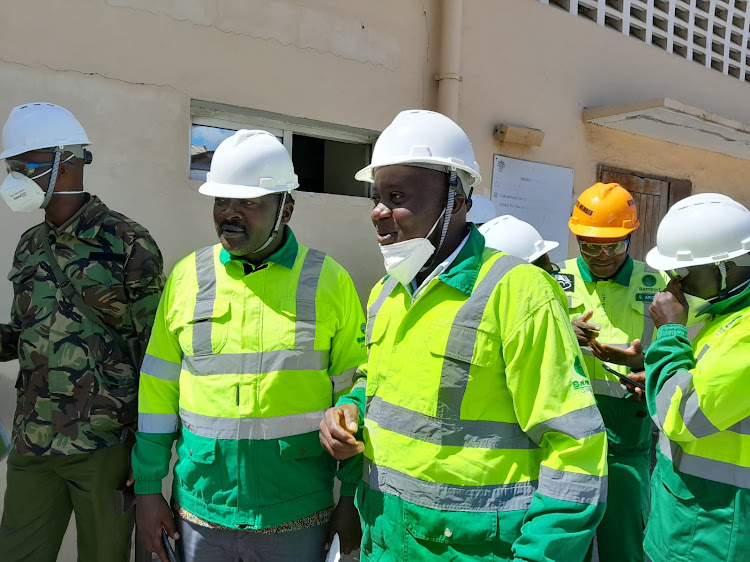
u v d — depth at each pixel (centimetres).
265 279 193
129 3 280
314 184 402
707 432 153
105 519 217
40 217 270
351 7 348
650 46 513
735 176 612
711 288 172
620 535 248
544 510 126
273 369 185
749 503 156
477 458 138
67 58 268
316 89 338
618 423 251
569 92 459
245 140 193
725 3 567
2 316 262
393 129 148
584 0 468
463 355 139
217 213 188
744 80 603
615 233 256
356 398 178
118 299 214
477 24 402
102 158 277
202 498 184
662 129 492
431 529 140
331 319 198
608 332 262
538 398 133
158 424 198
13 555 220
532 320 135
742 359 147
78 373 210
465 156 147
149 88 287
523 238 261
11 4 255
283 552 183
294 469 186
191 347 189
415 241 143
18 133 207
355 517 191
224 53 307
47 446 209
